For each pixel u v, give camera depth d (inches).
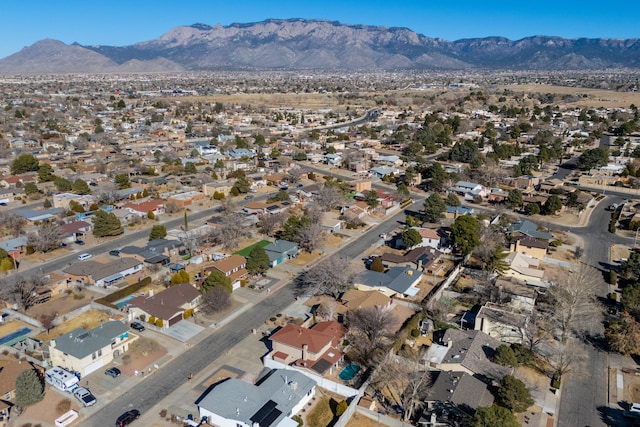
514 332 2765.7
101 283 3452.3
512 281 3410.4
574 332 2933.1
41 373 2465.6
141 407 2235.5
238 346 2736.2
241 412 2092.8
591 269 3868.1
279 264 3880.4
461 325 2945.4
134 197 5477.4
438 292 3302.2
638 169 6702.8
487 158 7175.2
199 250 4037.9
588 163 6983.3
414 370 2358.5
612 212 5393.7
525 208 5300.2
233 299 3287.4
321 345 2534.5
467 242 3914.9
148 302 3004.4
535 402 2300.7
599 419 2214.6
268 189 6087.6
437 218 4835.1
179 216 4997.5
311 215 4638.3
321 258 4020.7
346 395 2346.2
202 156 7701.8
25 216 4685.0
